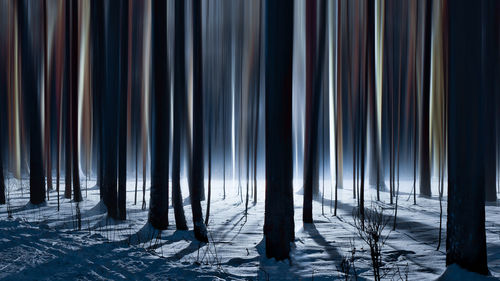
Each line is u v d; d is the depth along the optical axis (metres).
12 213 10.91
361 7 16.00
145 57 16.12
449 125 5.45
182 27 9.42
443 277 5.18
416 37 15.20
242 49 17.34
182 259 6.35
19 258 5.20
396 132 19.39
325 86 18.59
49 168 17.00
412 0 16.66
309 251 7.04
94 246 6.40
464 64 5.27
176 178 8.89
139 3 17.39
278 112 6.44
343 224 10.05
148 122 16.16
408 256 6.62
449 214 5.49
